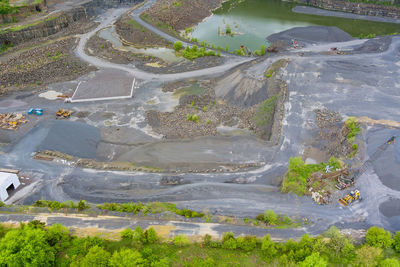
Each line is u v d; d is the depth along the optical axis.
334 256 37.84
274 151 58.50
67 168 55.69
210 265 36.09
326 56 88.88
